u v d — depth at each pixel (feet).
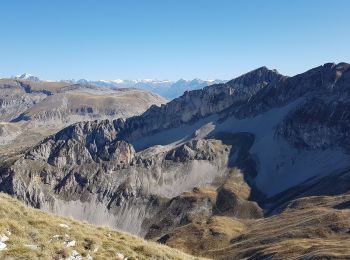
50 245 97.71
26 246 92.53
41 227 108.47
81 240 108.78
